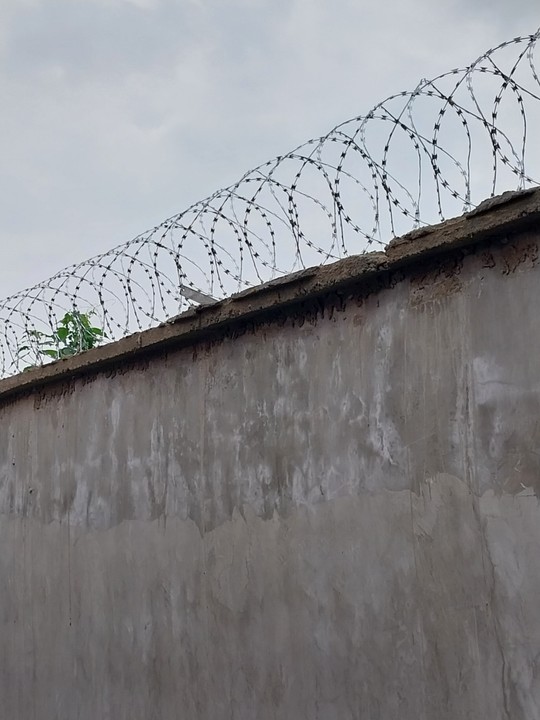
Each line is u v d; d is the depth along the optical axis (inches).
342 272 158.2
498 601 131.3
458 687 135.4
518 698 127.3
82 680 218.7
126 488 212.4
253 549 174.7
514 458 131.3
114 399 221.1
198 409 193.5
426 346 146.5
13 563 253.3
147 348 206.4
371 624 149.9
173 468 198.5
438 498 141.4
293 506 167.0
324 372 164.4
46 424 247.4
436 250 143.4
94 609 218.1
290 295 168.1
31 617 241.9
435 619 139.9
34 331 249.6
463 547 137.1
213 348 191.5
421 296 148.5
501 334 135.4
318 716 157.1
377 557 150.3
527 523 128.7
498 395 134.6
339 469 158.9
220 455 185.6
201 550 187.6
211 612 182.9
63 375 237.5
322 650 157.9
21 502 253.6
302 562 163.8
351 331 160.1
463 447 138.6
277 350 175.2
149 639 198.8
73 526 230.1
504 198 131.7
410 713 142.0
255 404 178.5
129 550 208.8
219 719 177.5
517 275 134.2
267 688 167.8
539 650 125.3
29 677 239.3
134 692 201.2
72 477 233.3
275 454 172.4
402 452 148.0
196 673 184.7
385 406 152.0
